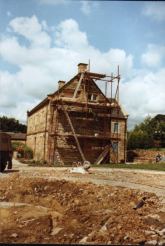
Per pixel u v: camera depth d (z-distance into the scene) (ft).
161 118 269.03
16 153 169.07
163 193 61.05
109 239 31.48
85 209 41.96
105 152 149.48
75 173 92.84
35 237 31.01
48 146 140.67
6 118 317.83
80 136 142.20
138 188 66.54
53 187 52.60
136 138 224.74
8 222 34.55
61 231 33.06
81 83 147.43
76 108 146.00
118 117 165.89
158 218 40.63
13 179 60.54
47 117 144.46
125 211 41.78
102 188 55.72
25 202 46.57
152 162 164.86
